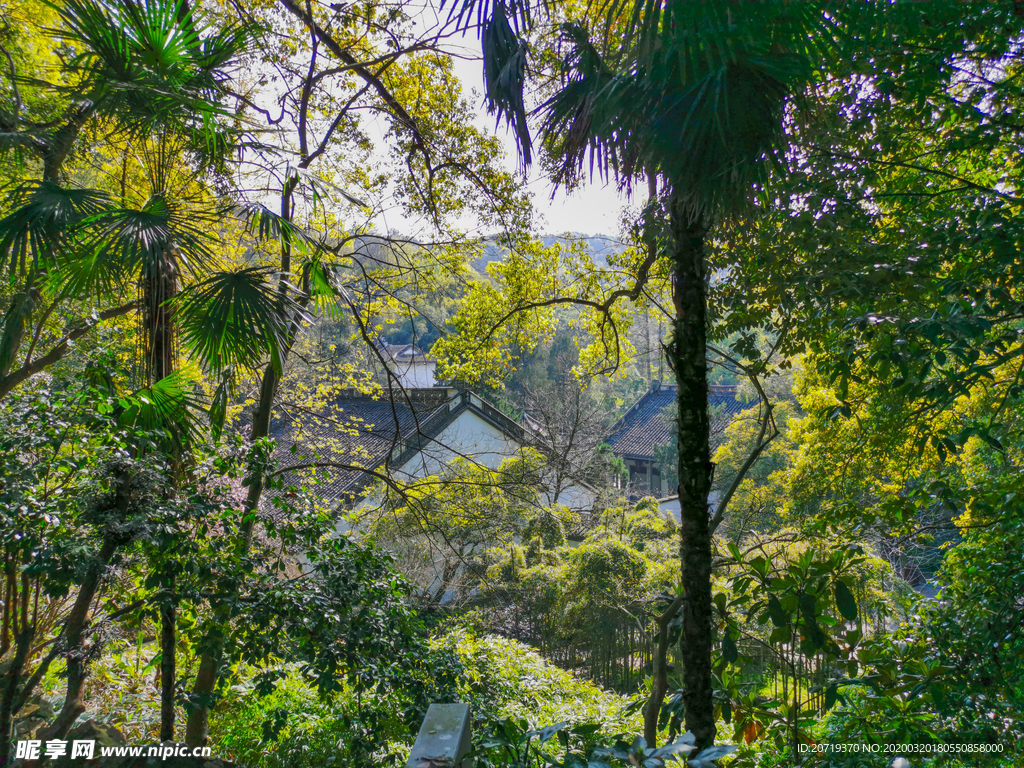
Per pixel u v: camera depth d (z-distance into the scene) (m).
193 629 4.04
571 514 12.38
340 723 5.17
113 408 3.44
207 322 3.62
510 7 2.40
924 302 3.99
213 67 3.79
